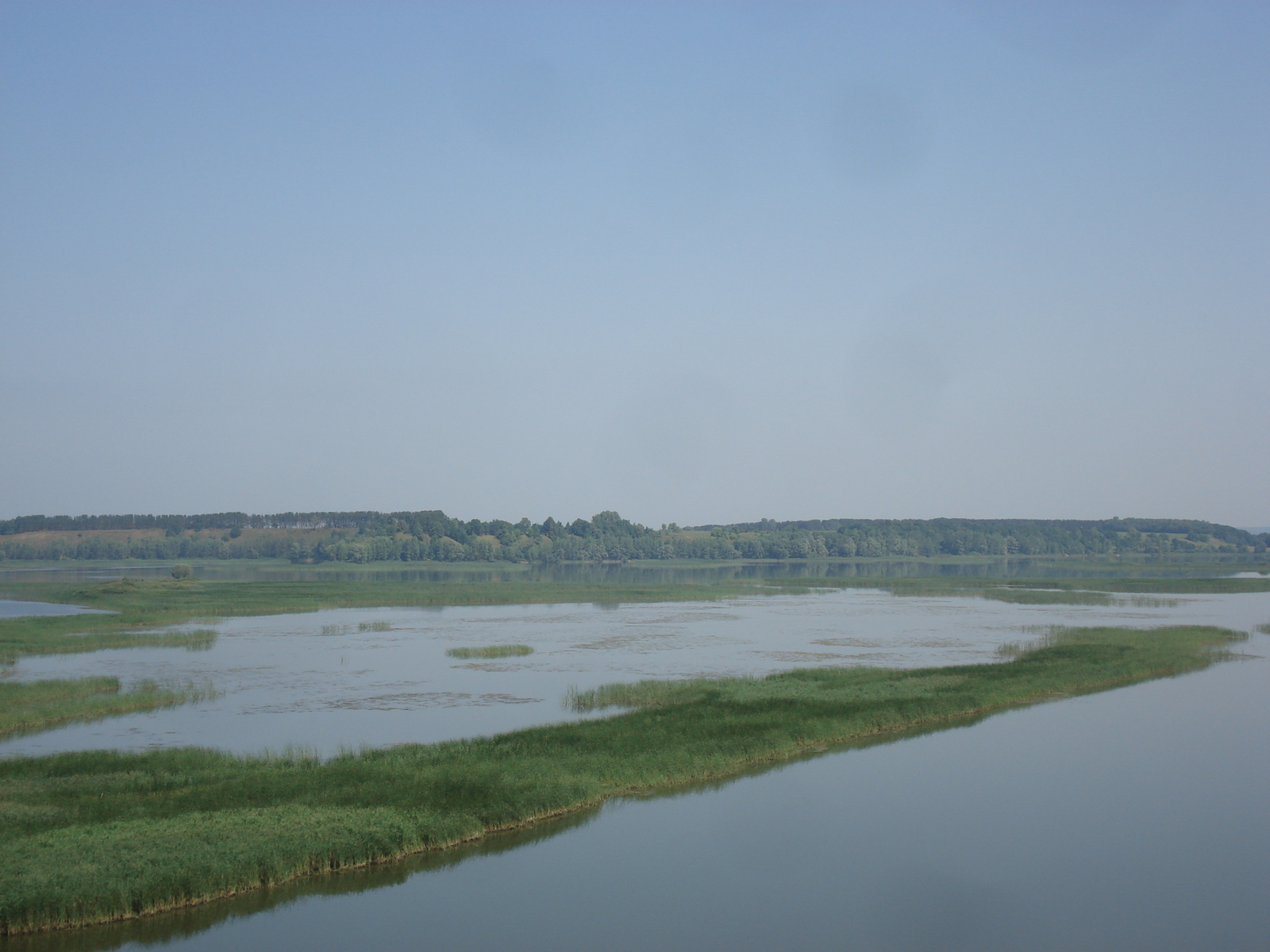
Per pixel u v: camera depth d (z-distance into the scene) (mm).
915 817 31578
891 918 24000
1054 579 174125
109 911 23359
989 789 34781
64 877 24078
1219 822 31281
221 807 30125
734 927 23453
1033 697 51625
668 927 23484
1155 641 72188
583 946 22406
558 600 123062
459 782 32812
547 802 31547
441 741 40219
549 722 45500
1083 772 36969
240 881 25125
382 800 30891
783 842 29281
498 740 39281
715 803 33188
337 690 54094
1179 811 32375
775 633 84375
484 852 28359
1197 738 42406
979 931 23391
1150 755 39469
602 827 30578
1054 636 76500
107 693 51188
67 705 47062
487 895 25312
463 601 119625
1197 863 27797
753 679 55188
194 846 26312
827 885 26016
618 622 94812
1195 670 61656
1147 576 195750
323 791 31734
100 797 31047
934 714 46125
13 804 30062
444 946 22406
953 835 29969
